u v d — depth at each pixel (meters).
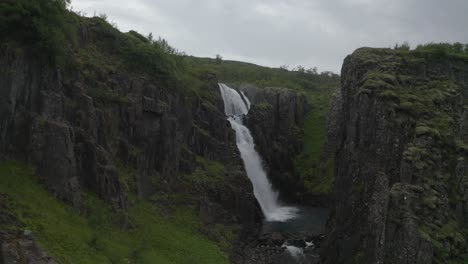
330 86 175.25
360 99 53.38
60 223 41.28
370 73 55.31
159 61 71.88
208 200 70.56
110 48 66.69
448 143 46.25
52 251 36.38
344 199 55.81
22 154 44.88
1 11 45.22
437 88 53.84
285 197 114.94
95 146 51.38
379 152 49.09
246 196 79.25
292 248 67.94
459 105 52.34
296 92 139.12
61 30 51.84
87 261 38.72
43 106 47.06
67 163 45.84
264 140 115.25
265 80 165.00
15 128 44.66
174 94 72.81
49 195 43.88
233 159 86.75
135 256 46.09
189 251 54.66
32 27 46.72
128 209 54.91
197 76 96.62
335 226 57.94
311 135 133.38
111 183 51.59
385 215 41.09
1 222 34.78
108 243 44.88
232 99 123.62
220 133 87.31
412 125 47.75
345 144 58.56
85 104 52.88
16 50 44.84
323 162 118.75
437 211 40.59
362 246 47.66
